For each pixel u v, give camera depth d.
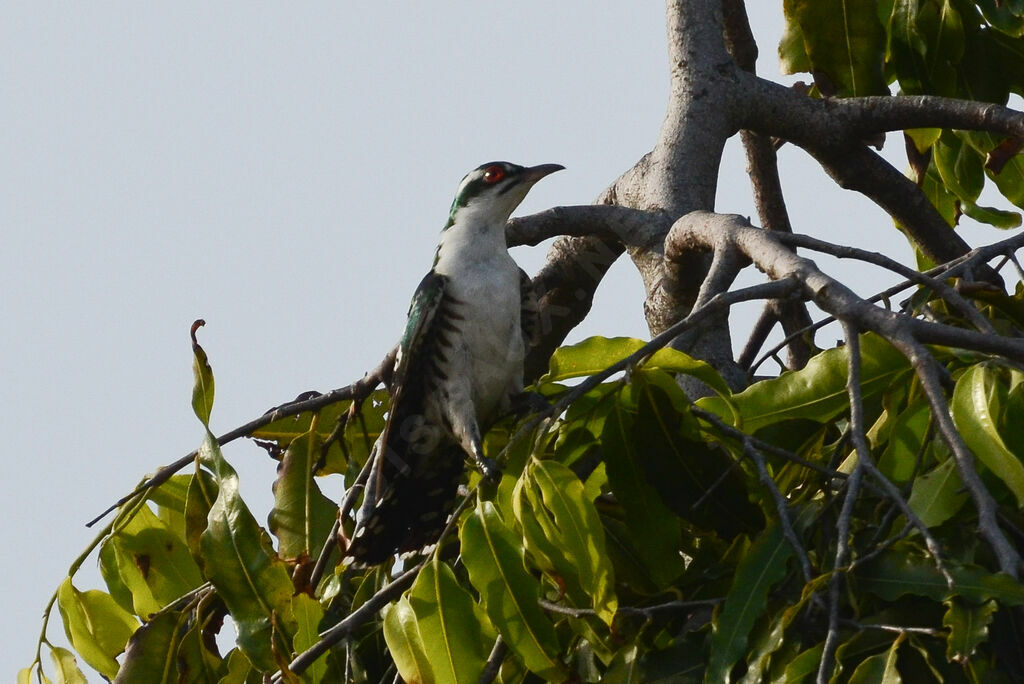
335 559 10.79
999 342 7.86
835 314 8.30
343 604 10.23
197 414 8.73
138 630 9.68
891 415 8.25
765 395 8.30
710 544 8.66
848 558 6.95
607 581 7.62
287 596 8.59
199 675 9.69
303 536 10.84
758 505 8.42
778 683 7.00
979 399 7.53
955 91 13.16
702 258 11.91
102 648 10.31
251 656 8.59
